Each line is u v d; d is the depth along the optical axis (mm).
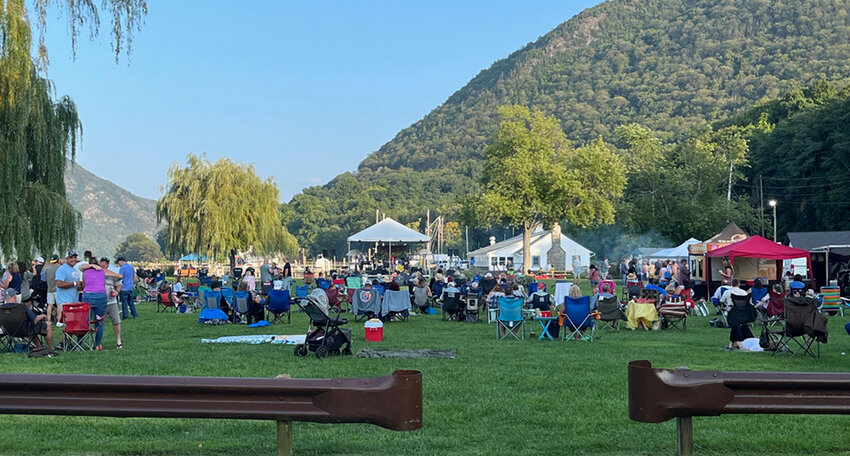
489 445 6785
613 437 7090
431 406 8547
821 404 5516
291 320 21734
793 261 33125
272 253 49938
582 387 9844
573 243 76000
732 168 79625
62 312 14062
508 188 69438
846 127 68188
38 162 23656
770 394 5555
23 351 14023
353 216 156875
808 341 14695
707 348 15023
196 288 28656
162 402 5379
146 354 13578
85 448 6602
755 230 70750
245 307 20516
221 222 46812
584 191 68000
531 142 69125
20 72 20844
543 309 19984
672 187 74500
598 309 19656
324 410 5379
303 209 161375
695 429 7375
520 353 13836
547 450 6598
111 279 14836
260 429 7352
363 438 7031
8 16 20297
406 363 12273
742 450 6566
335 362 12445
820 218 70500
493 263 83688
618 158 71375
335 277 30609
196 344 15336
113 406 5375
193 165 47906
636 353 13945
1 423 7578
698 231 70688
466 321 21641
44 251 23156
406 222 160375
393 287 23297
